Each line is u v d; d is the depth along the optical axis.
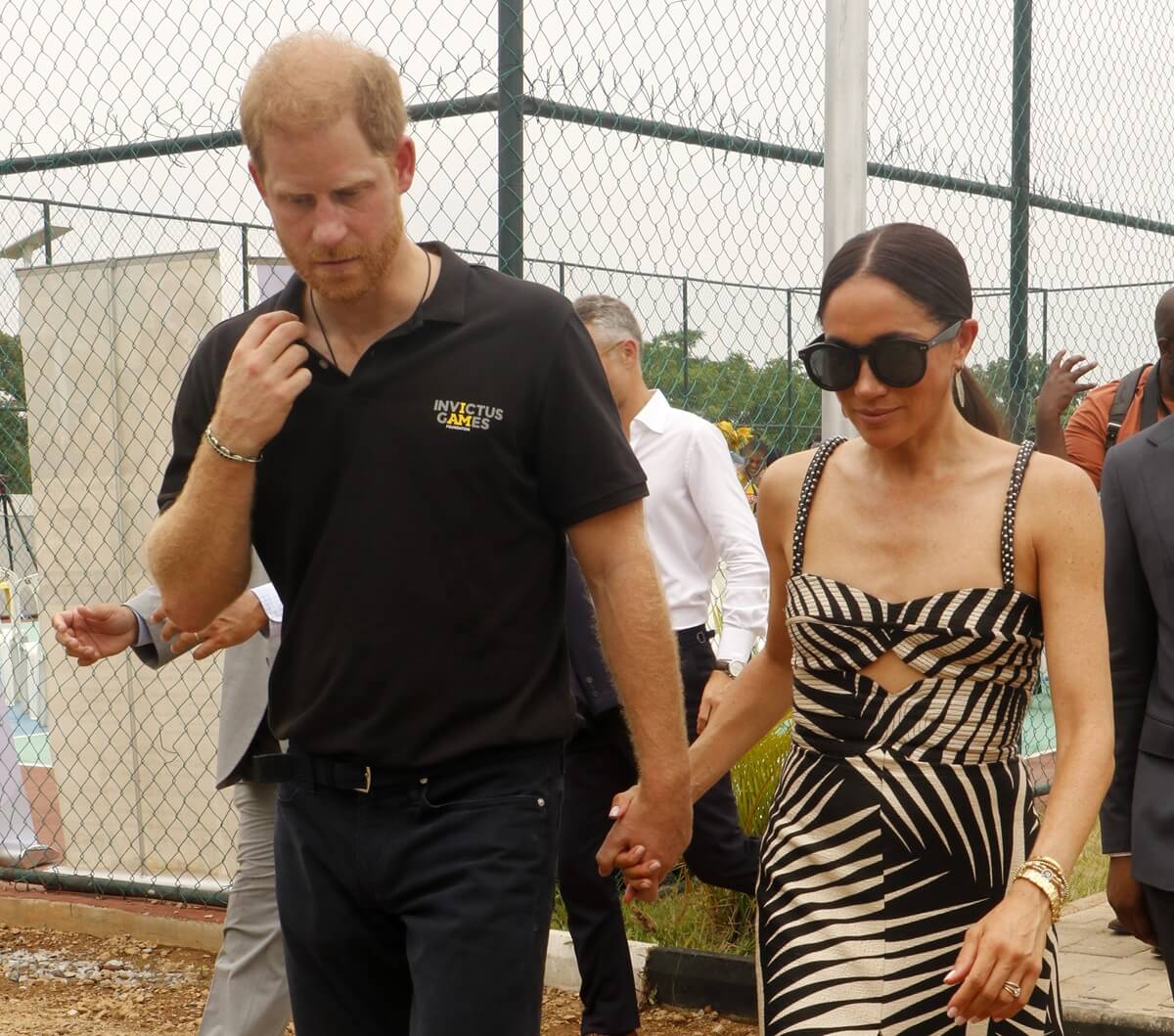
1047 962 2.39
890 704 2.42
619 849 2.61
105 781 6.50
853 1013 2.36
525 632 2.51
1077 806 2.29
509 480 2.46
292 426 2.48
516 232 4.99
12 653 7.73
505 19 4.96
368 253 2.33
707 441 4.54
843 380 2.39
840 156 4.57
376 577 2.45
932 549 2.45
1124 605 2.92
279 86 2.27
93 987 5.45
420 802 2.49
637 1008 4.55
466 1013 2.42
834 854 2.42
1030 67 6.45
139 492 6.36
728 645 4.45
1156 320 5.36
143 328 6.30
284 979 3.81
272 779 2.59
